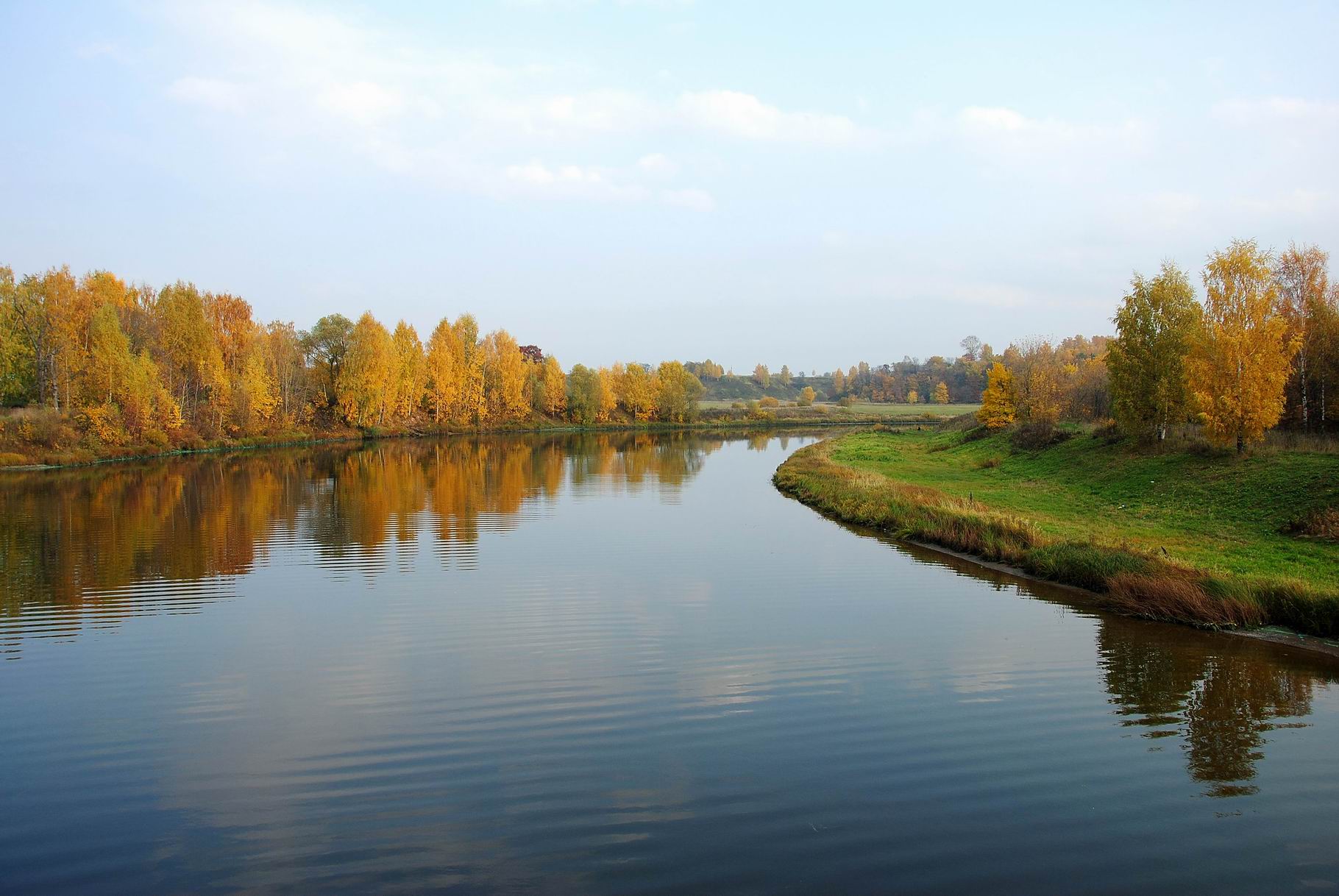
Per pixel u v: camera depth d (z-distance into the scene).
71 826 7.84
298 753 9.51
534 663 12.80
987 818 8.05
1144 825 7.91
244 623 14.95
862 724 10.41
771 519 28.17
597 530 25.70
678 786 8.69
